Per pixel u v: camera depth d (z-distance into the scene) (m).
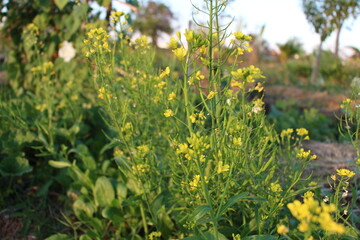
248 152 1.74
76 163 3.01
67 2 3.69
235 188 1.77
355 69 9.91
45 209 2.78
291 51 16.33
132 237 2.25
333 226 0.90
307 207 0.95
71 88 3.47
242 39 1.61
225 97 1.72
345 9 7.28
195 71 1.59
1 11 4.08
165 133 2.30
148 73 2.39
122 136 2.04
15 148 2.95
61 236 2.31
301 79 12.47
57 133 2.92
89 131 3.29
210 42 1.62
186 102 1.55
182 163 1.75
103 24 3.52
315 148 3.45
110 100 2.11
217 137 1.72
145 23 15.23
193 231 1.90
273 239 1.48
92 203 2.51
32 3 3.98
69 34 3.77
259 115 1.83
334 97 7.71
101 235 2.34
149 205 2.12
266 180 1.77
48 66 3.25
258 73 1.44
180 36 1.49
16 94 4.01
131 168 2.24
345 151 3.34
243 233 1.75
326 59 12.18
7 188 2.89
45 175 3.02
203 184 1.41
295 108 6.20
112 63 2.14
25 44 3.87
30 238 2.53
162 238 2.24
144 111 2.42
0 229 2.60
